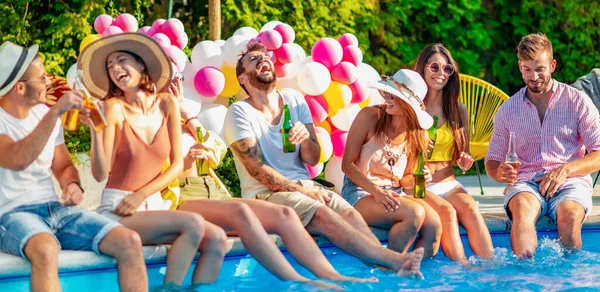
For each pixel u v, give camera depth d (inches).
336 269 181.8
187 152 184.1
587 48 399.5
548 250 194.7
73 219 159.0
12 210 155.3
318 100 237.1
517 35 399.9
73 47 324.5
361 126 196.7
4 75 153.3
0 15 318.3
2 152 154.0
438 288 164.4
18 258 150.8
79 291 157.6
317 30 348.2
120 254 152.7
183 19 352.8
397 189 197.9
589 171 201.3
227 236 180.7
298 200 180.5
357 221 181.5
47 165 160.6
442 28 384.8
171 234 162.7
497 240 205.0
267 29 246.5
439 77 198.8
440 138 200.1
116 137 167.9
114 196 167.9
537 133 206.5
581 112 205.2
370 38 384.2
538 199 199.0
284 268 165.2
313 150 193.6
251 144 185.9
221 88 229.8
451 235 186.4
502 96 280.8
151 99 173.6
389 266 173.2
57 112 151.6
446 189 201.0
